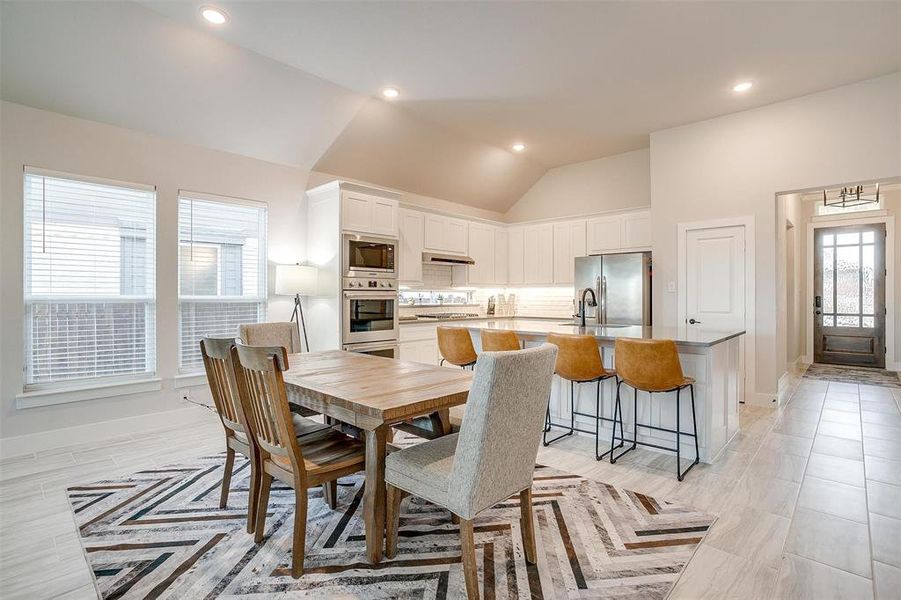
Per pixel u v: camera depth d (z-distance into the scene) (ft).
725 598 5.74
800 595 5.78
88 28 10.21
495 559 6.61
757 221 15.31
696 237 16.57
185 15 10.39
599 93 14.37
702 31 10.93
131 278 12.72
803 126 14.46
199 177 13.92
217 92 12.71
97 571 6.37
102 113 11.91
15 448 10.84
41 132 11.19
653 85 13.76
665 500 8.44
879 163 13.26
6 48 9.96
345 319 15.35
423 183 19.99
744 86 13.80
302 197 16.44
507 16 10.35
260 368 6.31
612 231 19.72
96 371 12.19
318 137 15.46
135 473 9.79
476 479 5.42
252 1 9.86
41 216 11.34
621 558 6.63
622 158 20.57
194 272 13.99
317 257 16.17
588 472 9.82
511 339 11.69
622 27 10.78
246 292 15.16
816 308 24.20
